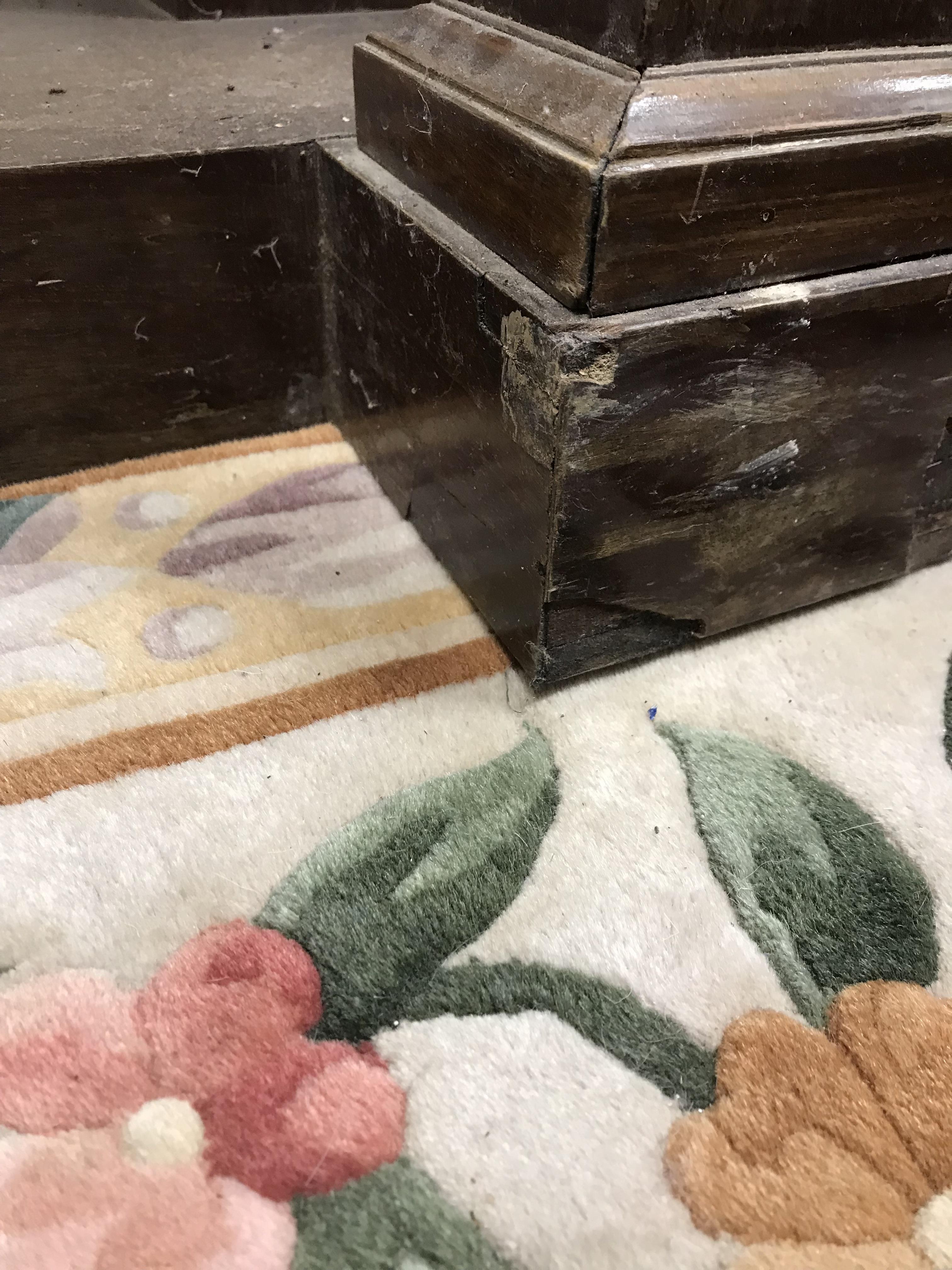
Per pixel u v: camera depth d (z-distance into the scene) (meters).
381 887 0.56
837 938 0.54
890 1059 0.48
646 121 0.50
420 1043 0.49
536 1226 0.42
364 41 0.77
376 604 0.78
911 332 0.63
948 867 0.58
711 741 0.66
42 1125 0.45
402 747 0.65
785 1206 0.43
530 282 0.58
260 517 0.88
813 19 0.54
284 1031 0.49
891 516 0.75
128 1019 0.49
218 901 0.55
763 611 0.75
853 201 0.57
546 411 0.55
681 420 0.59
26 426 0.88
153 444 0.95
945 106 0.57
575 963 0.52
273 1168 0.44
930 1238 0.42
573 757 0.65
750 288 0.58
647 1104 0.46
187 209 0.82
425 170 0.70
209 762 0.64
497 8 0.64
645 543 0.64
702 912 0.55
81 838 0.59
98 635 0.74
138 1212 0.42
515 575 0.67
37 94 0.93
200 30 1.23
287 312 0.92
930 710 0.69
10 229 0.77
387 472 0.89
